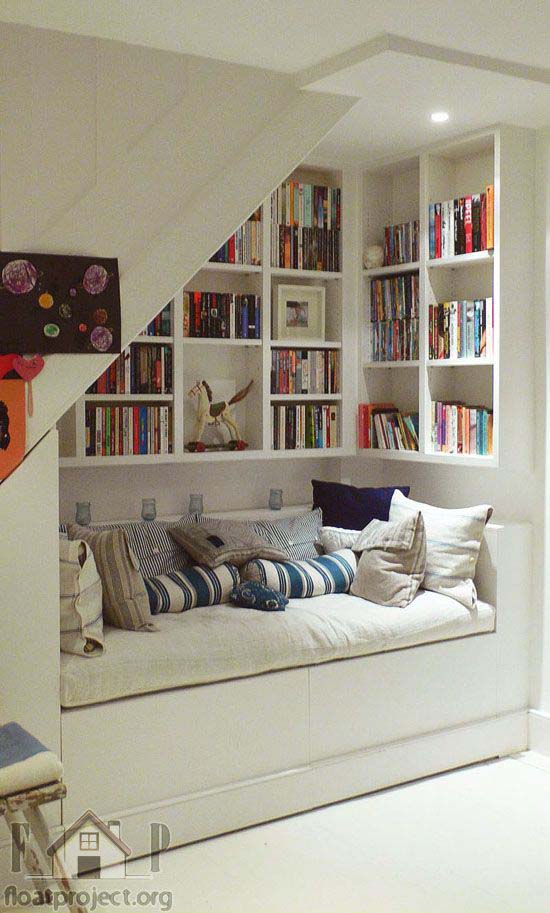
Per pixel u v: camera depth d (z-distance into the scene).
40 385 3.05
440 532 4.20
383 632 3.81
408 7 2.91
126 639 3.39
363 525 4.46
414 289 4.56
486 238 4.16
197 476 4.62
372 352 4.81
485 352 4.21
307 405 4.70
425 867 3.21
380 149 4.50
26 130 3.04
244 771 3.49
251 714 3.50
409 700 3.91
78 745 3.16
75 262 3.09
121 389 4.14
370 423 4.79
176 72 3.29
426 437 4.48
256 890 3.06
